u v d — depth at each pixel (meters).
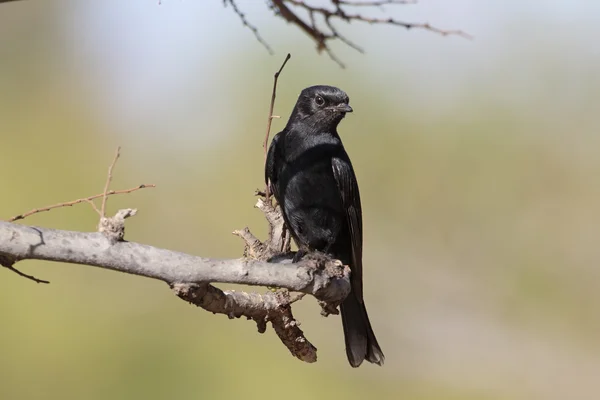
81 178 16.05
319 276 6.40
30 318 13.52
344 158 8.87
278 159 8.96
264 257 7.42
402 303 17.58
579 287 17.88
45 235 5.04
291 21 6.04
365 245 17.73
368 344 8.70
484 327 17.52
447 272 17.69
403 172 17.80
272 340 14.34
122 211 5.27
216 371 13.88
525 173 18.19
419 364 16.92
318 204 8.79
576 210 18.11
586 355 17.41
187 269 5.52
